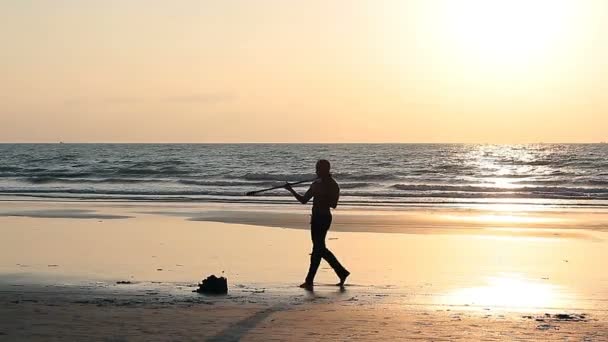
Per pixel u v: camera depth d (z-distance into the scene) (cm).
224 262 1352
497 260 1408
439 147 15000
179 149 13950
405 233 1917
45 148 15550
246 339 712
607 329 772
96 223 2128
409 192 3853
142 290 1024
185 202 3092
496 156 9169
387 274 1224
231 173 5972
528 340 720
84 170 6106
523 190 4084
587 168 6625
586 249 1588
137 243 1647
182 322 788
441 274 1223
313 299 960
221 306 891
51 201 3138
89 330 746
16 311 845
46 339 708
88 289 1030
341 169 6625
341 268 1095
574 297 1002
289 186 1102
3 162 7881
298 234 1856
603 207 2928
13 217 2325
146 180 5009
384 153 10944
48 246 1582
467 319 820
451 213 2575
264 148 14650
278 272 1237
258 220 2238
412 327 773
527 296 1008
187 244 1636
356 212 2608
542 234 1909
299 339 714
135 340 706
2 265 1293
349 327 771
